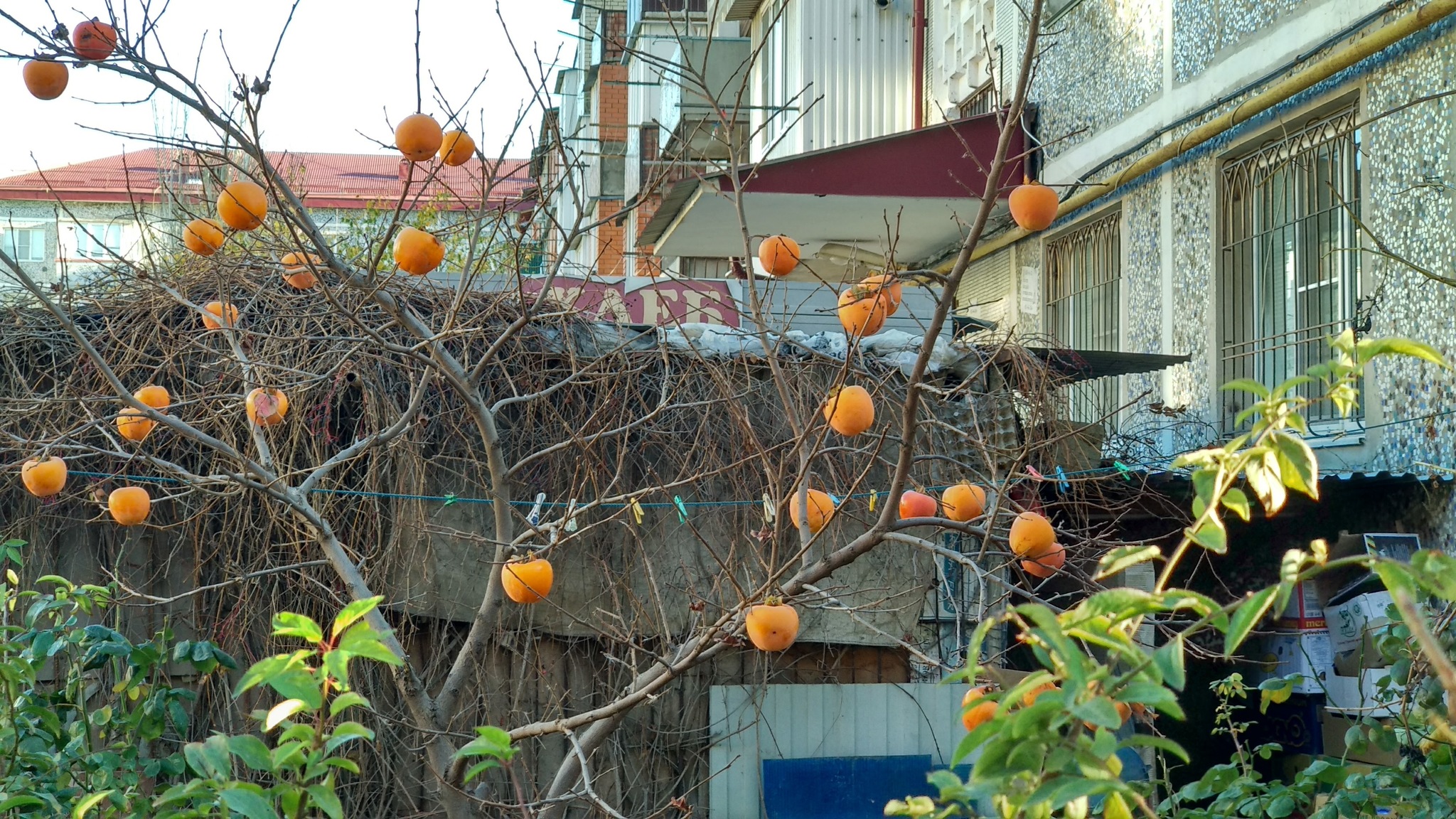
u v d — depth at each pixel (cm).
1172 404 887
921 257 1298
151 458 413
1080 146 1033
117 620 540
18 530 584
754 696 604
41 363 604
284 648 584
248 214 346
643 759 612
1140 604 155
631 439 610
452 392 600
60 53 343
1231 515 741
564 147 476
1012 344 611
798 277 1321
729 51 1238
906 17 1297
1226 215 845
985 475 566
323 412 589
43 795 341
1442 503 646
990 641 614
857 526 619
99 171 2194
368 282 373
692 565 607
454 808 415
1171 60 899
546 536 499
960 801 183
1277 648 709
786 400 377
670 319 644
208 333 573
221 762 201
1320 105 740
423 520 596
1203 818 334
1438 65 646
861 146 998
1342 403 168
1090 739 157
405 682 407
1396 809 314
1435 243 647
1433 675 336
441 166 377
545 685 612
